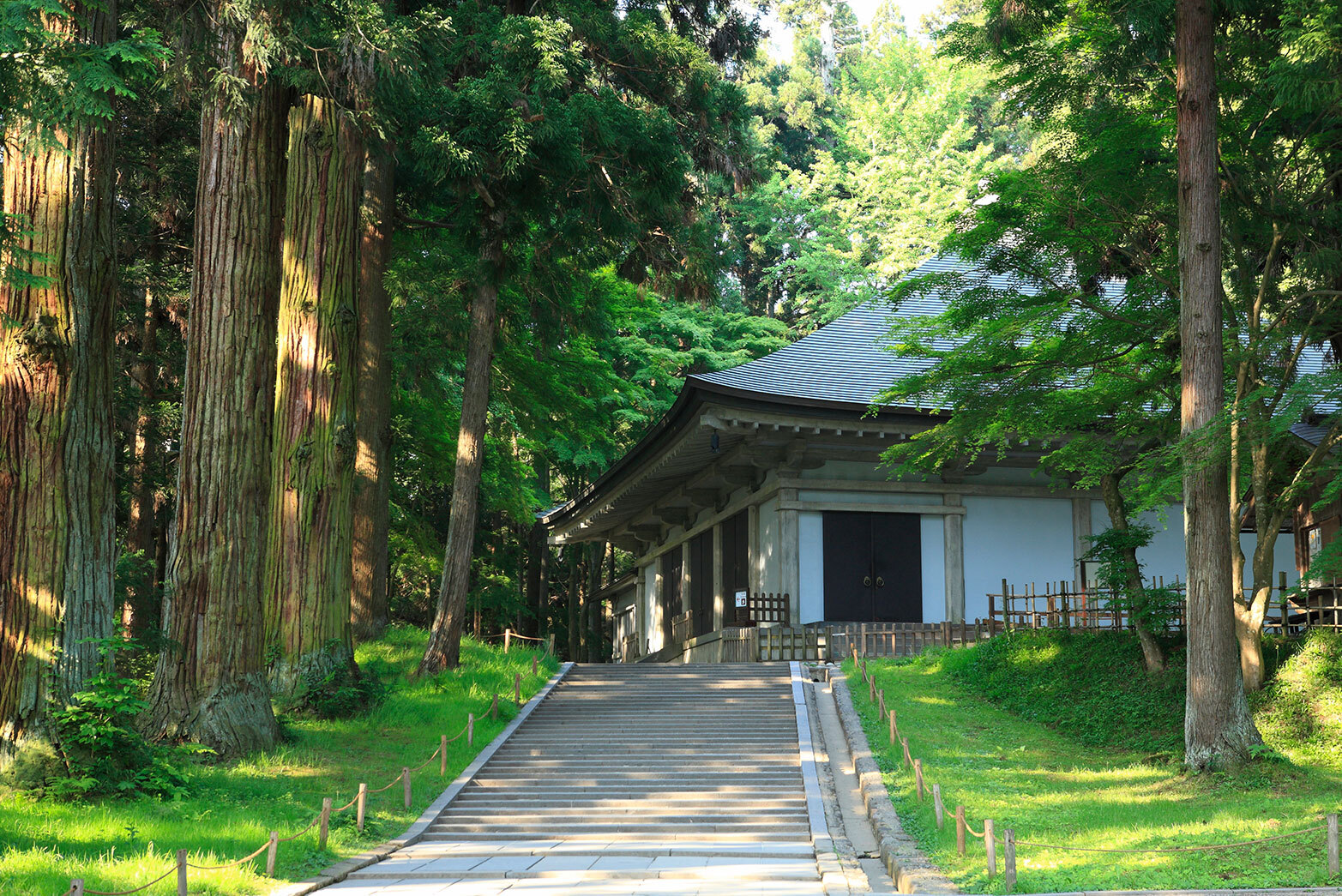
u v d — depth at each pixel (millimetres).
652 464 34781
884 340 33031
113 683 15016
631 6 28078
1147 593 21391
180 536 18375
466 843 15555
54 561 14992
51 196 15328
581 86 23984
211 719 17625
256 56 16922
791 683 24672
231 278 18953
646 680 25719
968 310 20828
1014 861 10266
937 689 24031
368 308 27656
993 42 18578
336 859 13672
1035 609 29516
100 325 15828
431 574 45406
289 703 20766
